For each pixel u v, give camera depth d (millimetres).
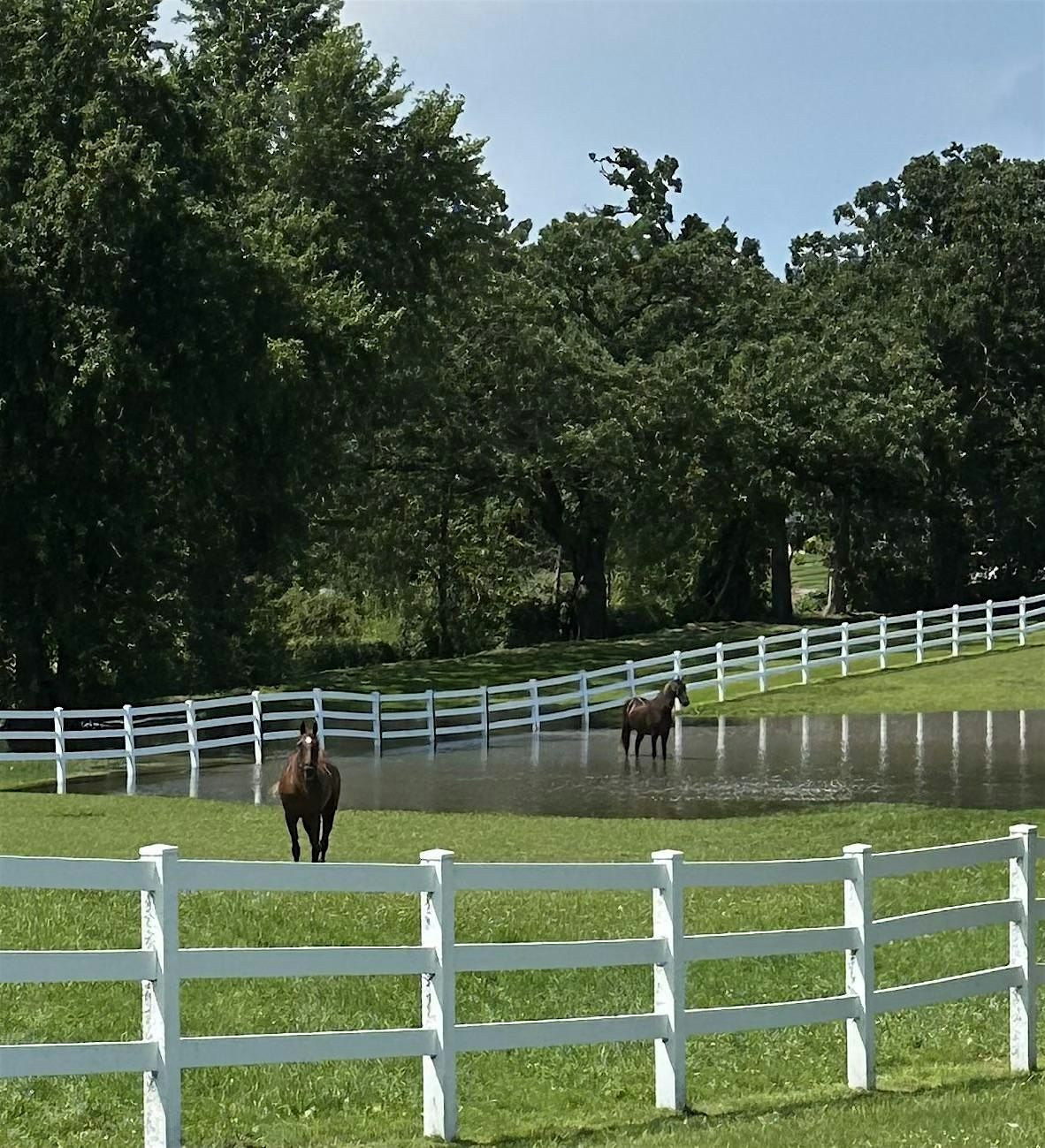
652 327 67312
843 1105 10070
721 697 43812
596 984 12750
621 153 76875
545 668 54250
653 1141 8797
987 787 27406
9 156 39500
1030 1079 11008
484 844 20531
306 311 41656
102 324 37281
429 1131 8984
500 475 60969
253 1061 8281
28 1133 9039
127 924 13773
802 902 16172
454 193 51281
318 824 18406
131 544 39250
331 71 49469
